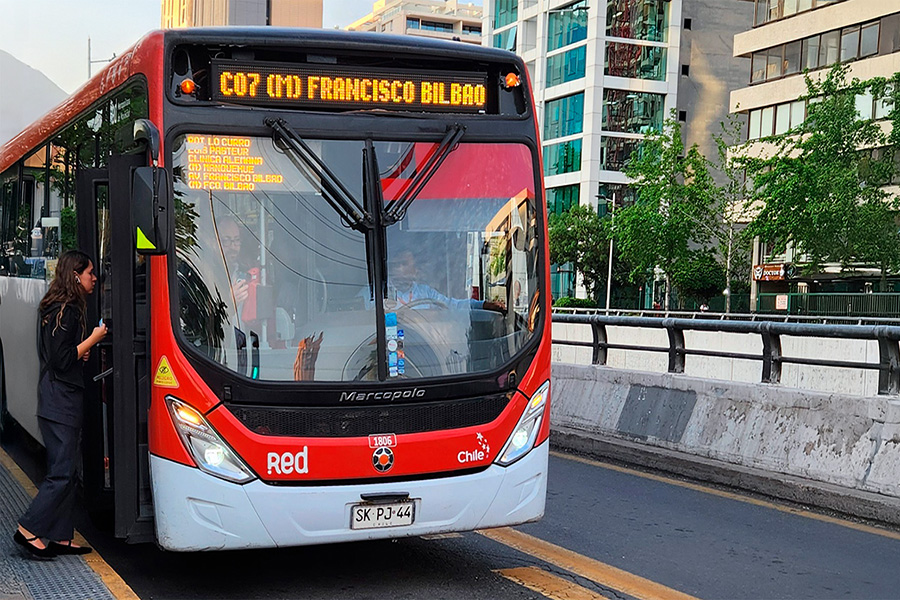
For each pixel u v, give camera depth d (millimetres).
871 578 6520
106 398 6898
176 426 5645
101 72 7566
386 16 149625
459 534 7637
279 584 6367
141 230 5484
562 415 12094
